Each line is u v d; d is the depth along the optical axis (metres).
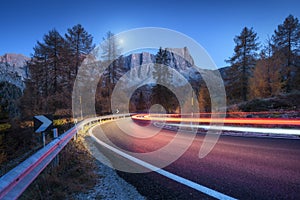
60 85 27.14
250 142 6.72
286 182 3.23
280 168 3.95
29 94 22.77
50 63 27.27
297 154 5.02
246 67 28.02
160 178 3.49
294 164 4.20
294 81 26.69
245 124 11.41
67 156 4.38
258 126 10.57
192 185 3.17
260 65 23.70
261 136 7.94
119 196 2.80
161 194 2.86
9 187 1.86
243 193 2.85
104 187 3.12
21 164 2.28
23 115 18.44
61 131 11.12
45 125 4.05
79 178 3.36
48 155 3.44
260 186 3.09
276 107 14.77
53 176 3.14
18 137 10.63
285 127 9.52
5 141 9.55
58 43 27.83
